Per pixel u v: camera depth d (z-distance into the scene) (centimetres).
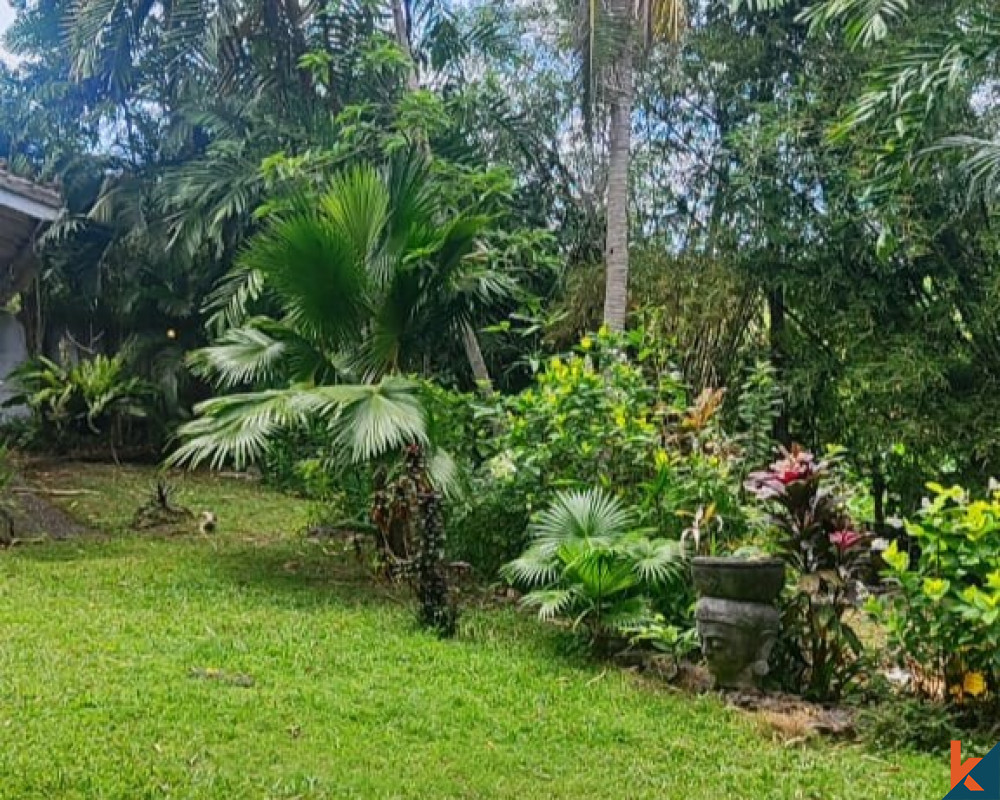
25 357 1196
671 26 695
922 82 490
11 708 309
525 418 560
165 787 254
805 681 379
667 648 403
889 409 831
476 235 611
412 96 809
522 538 554
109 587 520
